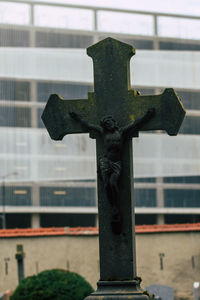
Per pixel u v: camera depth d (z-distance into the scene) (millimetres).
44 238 45469
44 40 97000
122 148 11391
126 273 11203
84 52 94875
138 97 11570
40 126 92562
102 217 11320
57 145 92062
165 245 46062
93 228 47594
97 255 45250
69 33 98375
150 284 45562
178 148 92625
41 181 92500
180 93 96875
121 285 11031
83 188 93312
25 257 44781
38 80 93562
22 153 91500
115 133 11367
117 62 11680
